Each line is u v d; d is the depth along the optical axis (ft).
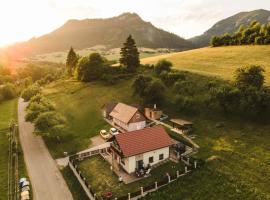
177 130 205.57
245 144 166.61
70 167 178.50
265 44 375.66
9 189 158.40
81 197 144.97
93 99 315.58
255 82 205.87
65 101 327.26
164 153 169.48
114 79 346.95
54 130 220.64
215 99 218.79
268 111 188.55
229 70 289.74
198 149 173.17
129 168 157.58
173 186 138.62
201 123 207.62
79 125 258.78
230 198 125.39
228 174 139.95
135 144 160.45
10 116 321.52
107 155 185.88
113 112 252.42
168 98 258.98
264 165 143.74
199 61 353.31
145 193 135.33
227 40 435.12
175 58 400.06
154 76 315.99
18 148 219.82
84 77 383.24
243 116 197.16
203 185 136.36
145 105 263.90
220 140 177.88
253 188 128.36
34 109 250.98
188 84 260.21
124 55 364.79
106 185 147.13
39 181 165.17
